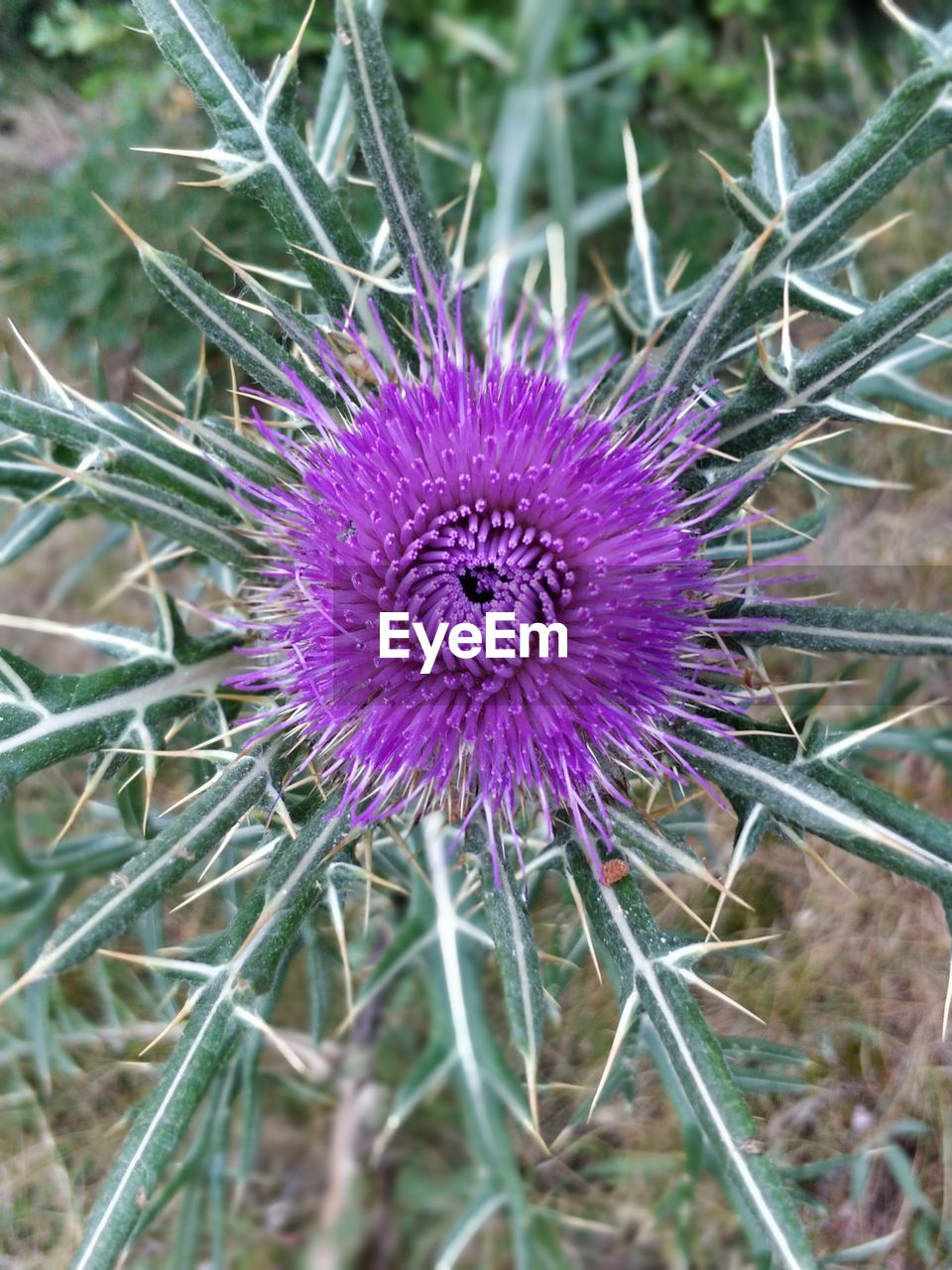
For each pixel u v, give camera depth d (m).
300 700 0.12
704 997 0.22
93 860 0.18
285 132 0.13
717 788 0.14
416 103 0.27
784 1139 0.21
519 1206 0.17
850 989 0.22
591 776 0.12
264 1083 0.22
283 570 0.13
